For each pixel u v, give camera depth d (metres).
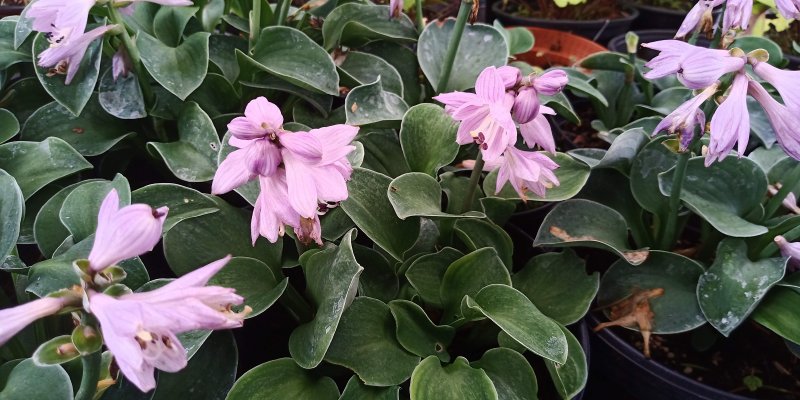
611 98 0.59
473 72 0.48
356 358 0.30
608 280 0.40
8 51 0.41
